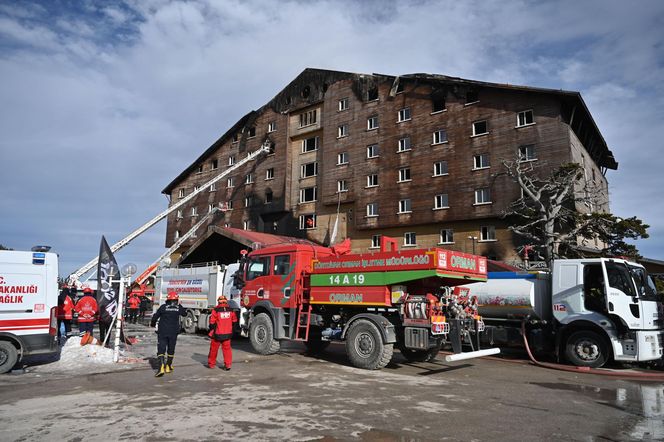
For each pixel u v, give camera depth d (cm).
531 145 2875
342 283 1077
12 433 526
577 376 999
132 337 1647
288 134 4544
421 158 3422
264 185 4616
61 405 659
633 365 1194
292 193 4428
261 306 1255
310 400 700
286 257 1223
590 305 1131
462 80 3234
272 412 626
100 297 1138
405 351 1162
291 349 1380
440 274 930
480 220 3089
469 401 718
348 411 637
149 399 699
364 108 3869
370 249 3669
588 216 2362
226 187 5059
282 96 4675
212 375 912
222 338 976
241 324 1373
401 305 988
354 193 3794
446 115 3334
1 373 902
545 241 2414
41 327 952
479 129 3180
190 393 743
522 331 1238
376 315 1011
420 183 3391
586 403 726
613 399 760
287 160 4466
